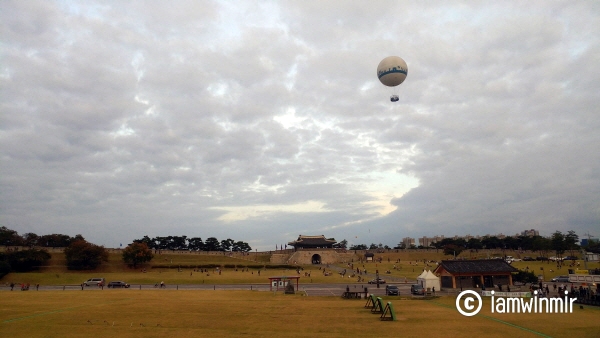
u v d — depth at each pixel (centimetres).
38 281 11962
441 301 6725
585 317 4878
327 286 10025
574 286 8025
